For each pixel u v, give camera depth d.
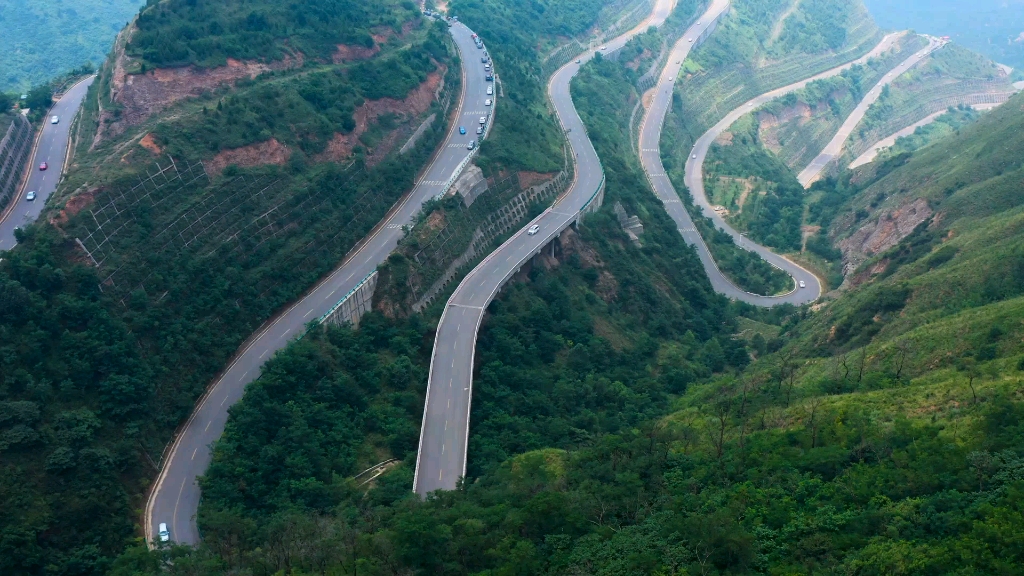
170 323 108.06
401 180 151.75
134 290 107.06
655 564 66.88
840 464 76.75
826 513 69.88
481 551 73.69
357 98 155.62
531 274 148.50
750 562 65.62
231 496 93.56
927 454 72.62
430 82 179.00
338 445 104.19
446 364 118.62
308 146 140.38
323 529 82.19
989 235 132.12
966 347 95.62
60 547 83.56
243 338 115.31
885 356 103.25
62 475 87.50
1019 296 106.06
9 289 94.62
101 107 138.75
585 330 138.75
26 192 127.06
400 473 98.25
